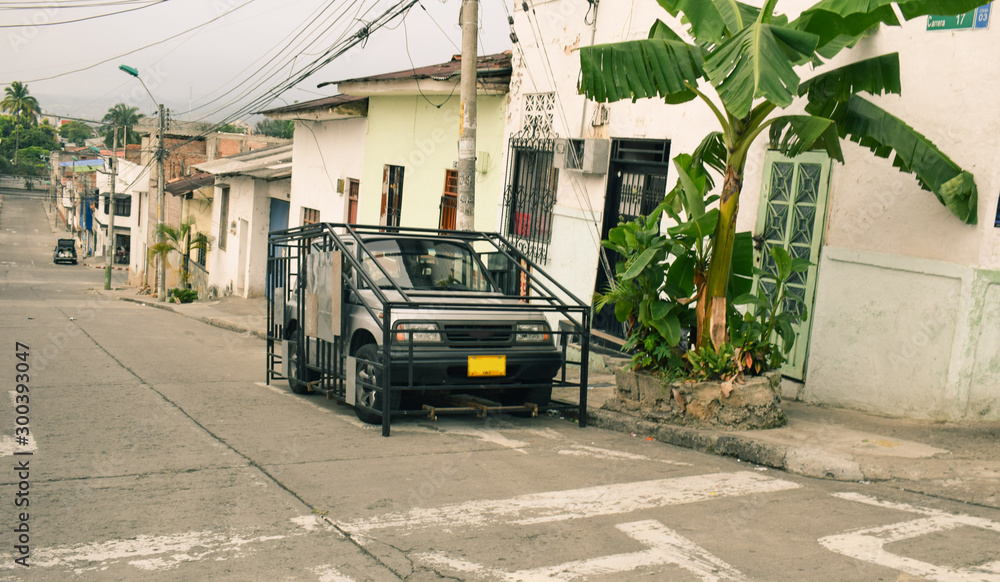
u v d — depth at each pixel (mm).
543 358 8039
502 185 14133
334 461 6277
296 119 23797
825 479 5898
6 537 4379
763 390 7090
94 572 3928
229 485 5531
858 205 7816
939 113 7141
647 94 6844
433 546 4395
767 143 8867
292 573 3988
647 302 7605
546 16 12961
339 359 8516
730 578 3957
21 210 115000
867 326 7723
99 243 81500
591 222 11859
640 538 4531
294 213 25031
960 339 6957
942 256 7113
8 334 16641
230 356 14758
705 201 7578
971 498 5281
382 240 9109
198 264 38812
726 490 5555
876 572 4020
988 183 6773
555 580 3928
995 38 6758
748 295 7266
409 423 7957
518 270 9250
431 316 7727
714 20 6789
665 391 7480
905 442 6531
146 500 5129
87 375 10844
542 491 5484
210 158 47562
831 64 8117
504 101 14297
